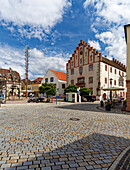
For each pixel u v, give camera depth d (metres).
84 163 3.09
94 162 3.15
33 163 3.03
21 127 6.14
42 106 17.80
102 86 34.38
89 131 5.71
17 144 4.13
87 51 37.50
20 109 13.84
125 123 7.49
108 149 3.93
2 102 21.70
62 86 46.22
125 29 14.00
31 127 6.18
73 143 4.32
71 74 41.94
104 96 35.06
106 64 36.62
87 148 3.96
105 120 8.24
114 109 14.80
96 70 34.72
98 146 4.13
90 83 36.06
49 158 3.29
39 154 3.49
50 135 5.07
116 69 41.75
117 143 4.43
